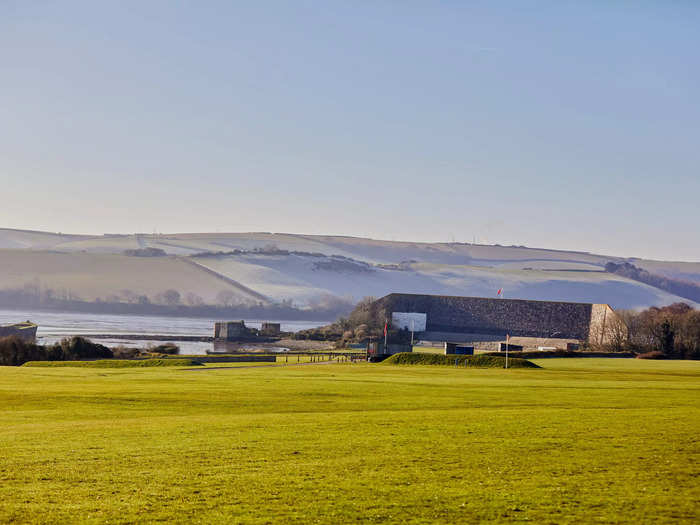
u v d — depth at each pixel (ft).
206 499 84.48
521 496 85.35
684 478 93.76
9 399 181.27
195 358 425.69
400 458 104.99
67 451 110.22
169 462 102.94
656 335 619.67
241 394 199.11
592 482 91.71
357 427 132.57
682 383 262.88
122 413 160.66
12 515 78.48
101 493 87.04
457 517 78.07
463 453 108.37
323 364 398.83
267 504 82.48
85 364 362.12
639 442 116.78
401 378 271.28
